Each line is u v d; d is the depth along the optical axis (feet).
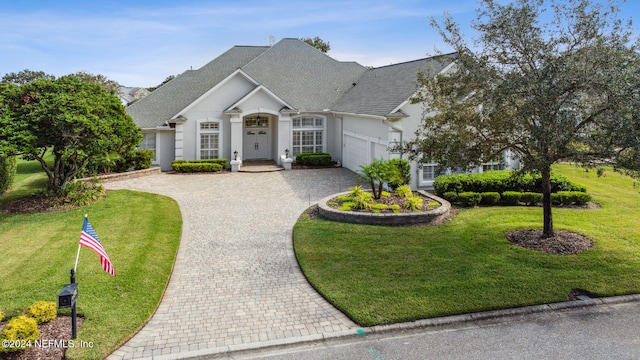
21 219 47.70
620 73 27.94
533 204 53.93
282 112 87.51
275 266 34.76
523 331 24.57
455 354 22.22
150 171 80.43
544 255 34.78
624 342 23.36
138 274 31.60
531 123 32.99
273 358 22.11
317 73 101.24
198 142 85.76
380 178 49.75
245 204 56.95
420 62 75.15
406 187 52.90
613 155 30.37
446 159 35.91
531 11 32.35
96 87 59.77
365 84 90.22
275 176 79.10
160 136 85.81
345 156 87.35
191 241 41.47
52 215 49.47
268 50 102.94
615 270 31.94
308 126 92.12
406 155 63.41
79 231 42.98
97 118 52.37
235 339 23.66
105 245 38.45
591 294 28.73
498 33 32.96
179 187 68.85
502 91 30.81
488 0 33.30
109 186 68.54
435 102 37.04
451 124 35.81
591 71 29.35
